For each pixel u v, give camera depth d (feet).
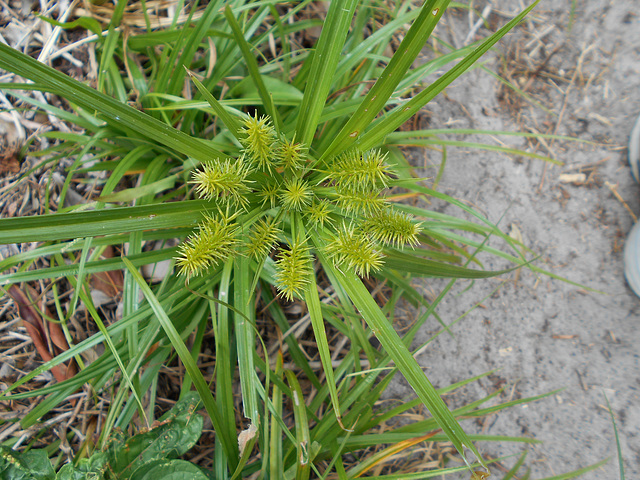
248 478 0.83
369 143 0.62
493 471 0.99
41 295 0.85
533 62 1.08
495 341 1.02
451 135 1.06
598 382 1.01
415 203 1.03
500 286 1.03
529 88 1.08
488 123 1.06
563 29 1.08
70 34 0.90
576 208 1.05
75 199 0.88
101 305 0.87
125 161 0.75
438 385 1.01
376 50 0.91
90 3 0.86
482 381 1.01
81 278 0.69
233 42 0.80
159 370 0.85
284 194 0.65
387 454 0.74
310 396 0.93
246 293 0.64
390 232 0.59
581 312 1.03
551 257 1.04
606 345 1.01
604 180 1.05
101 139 0.82
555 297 1.03
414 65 1.05
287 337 0.90
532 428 1.01
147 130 0.56
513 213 1.05
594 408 1.00
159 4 0.89
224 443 0.70
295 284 0.59
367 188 0.63
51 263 0.82
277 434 0.75
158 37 0.79
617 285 1.03
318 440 0.76
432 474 0.67
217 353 0.74
